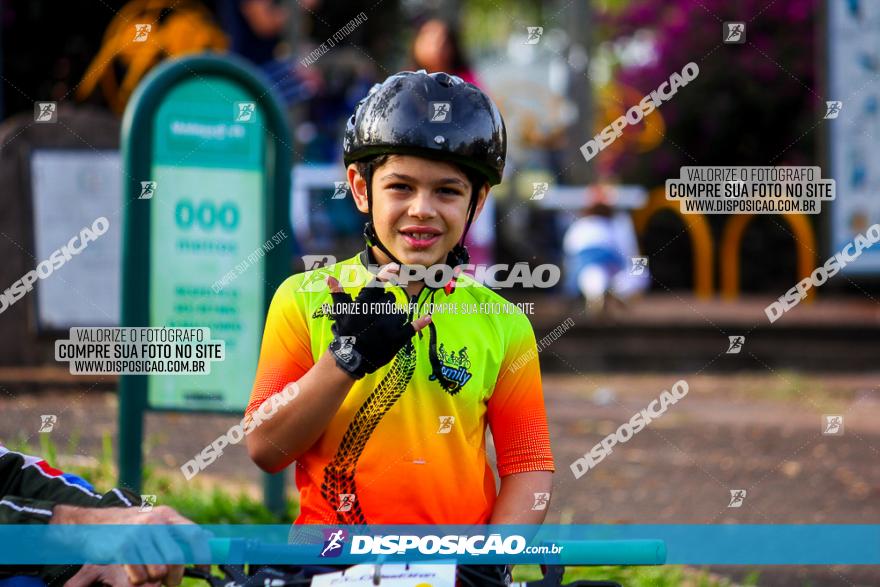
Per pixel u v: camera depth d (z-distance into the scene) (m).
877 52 13.80
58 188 10.51
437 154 3.58
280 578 3.30
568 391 12.72
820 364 14.64
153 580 2.91
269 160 7.02
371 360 3.44
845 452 9.80
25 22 15.09
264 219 7.04
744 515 7.65
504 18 31.55
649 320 15.60
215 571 5.51
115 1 15.29
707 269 18.55
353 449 3.71
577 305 15.87
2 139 10.51
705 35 19.09
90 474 7.28
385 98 3.63
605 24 20.98
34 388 10.12
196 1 15.02
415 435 3.72
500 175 3.75
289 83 14.21
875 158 13.84
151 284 6.96
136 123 6.80
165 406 6.97
